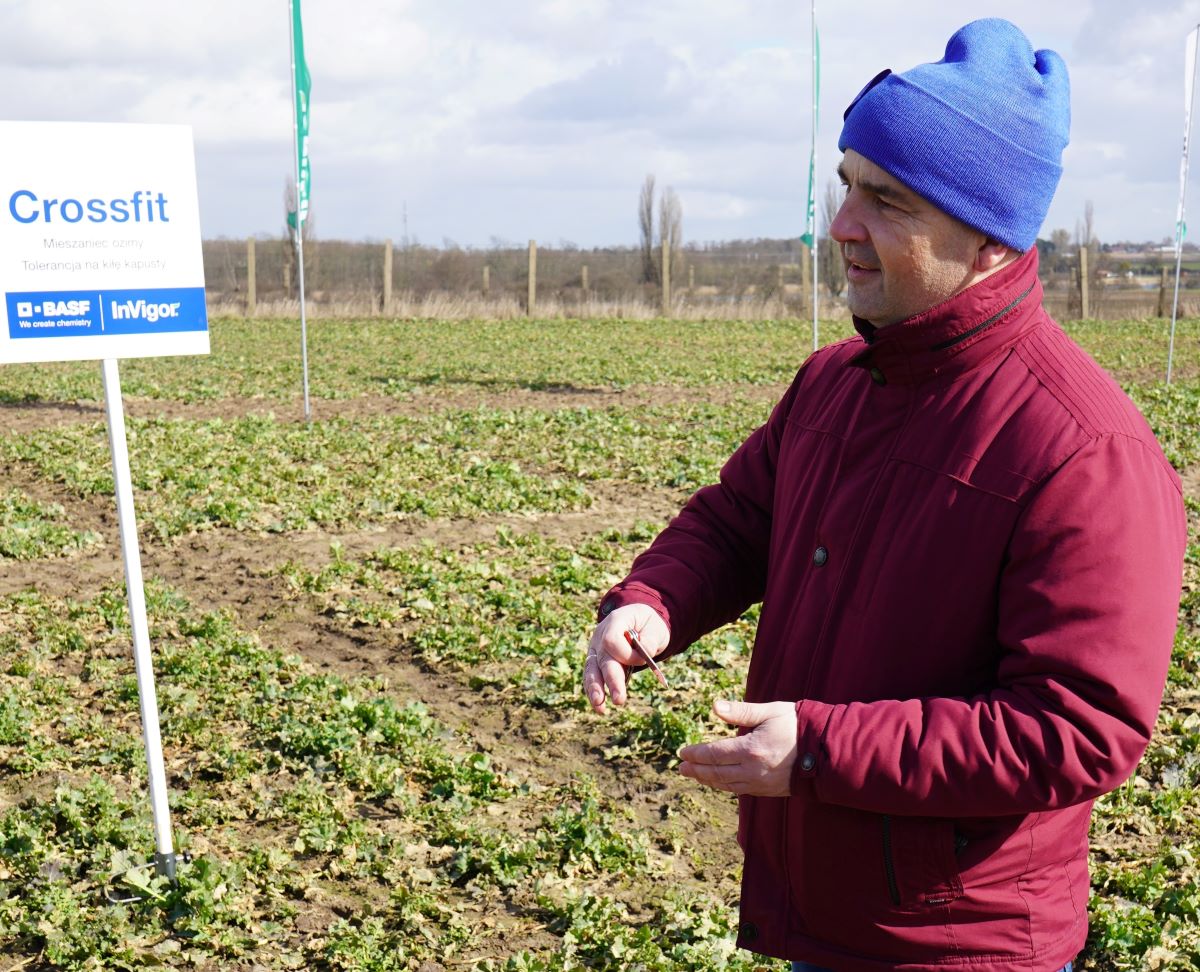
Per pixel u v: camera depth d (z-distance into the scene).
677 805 5.63
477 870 4.98
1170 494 1.89
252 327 33.47
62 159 4.36
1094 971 4.33
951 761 1.75
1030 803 1.75
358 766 5.82
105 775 5.81
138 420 16.47
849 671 2.00
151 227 4.57
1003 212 1.88
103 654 7.43
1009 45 1.96
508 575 9.18
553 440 15.17
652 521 11.15
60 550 9.88
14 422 16.72
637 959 4.33
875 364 2.04
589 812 5.35
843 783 1.79
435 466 13.38
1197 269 52.31
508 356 26.22
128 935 4.48
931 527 1.92
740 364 24.59
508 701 6.83
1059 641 1.77
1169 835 5.29
